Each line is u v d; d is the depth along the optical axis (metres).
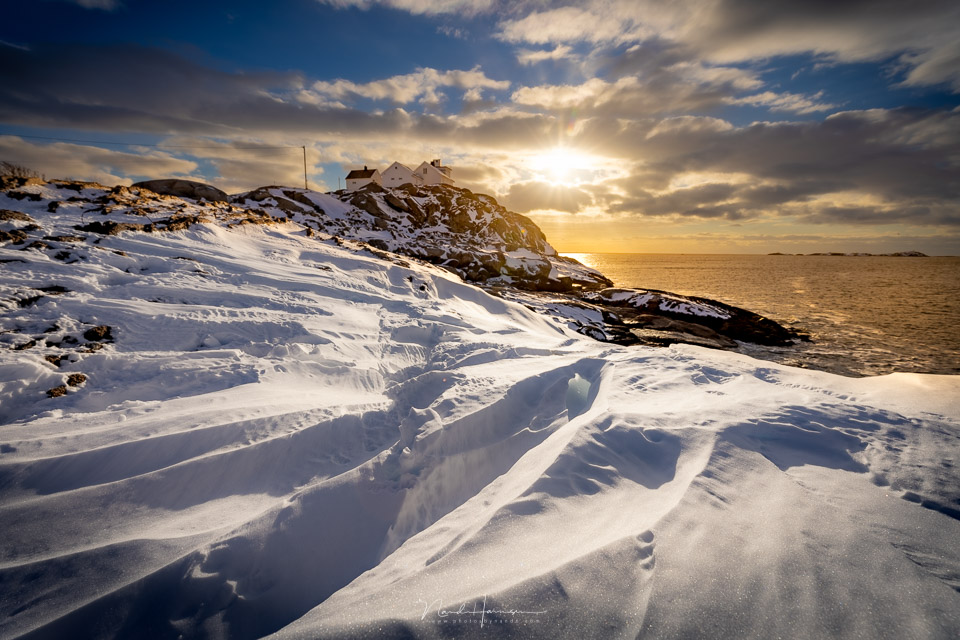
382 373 6.78
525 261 36.47
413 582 2.26
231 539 2.77
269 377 5.68
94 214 11.85
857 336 21.17
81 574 2.45
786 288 48.19
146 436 3.77
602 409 4.43
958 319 26.08
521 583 2.07
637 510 2.80
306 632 1.94
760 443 3.58
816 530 2.42
